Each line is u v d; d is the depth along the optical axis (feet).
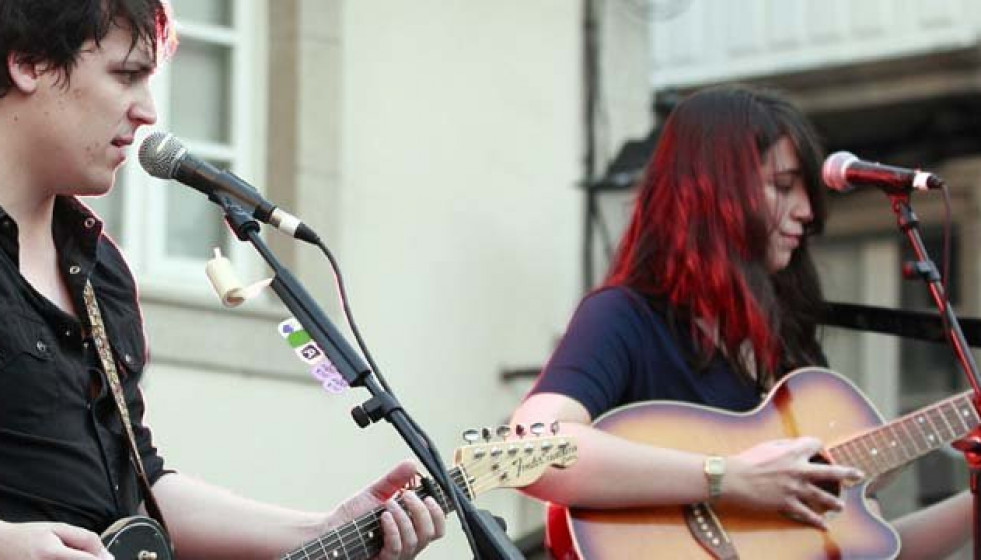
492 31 59.06
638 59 62.95
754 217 37.68
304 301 30.22
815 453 36.83
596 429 36.09
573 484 35.40
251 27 54.90
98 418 29.30
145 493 29.91
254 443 51.72
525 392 58.08
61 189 29.14
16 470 28.17
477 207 57.93
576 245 59.88
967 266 81.82
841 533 36.94
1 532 26.86
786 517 36.76
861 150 82.38
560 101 60.64
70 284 29.45
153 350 50.11
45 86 28.73
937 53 80.53
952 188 81.76
